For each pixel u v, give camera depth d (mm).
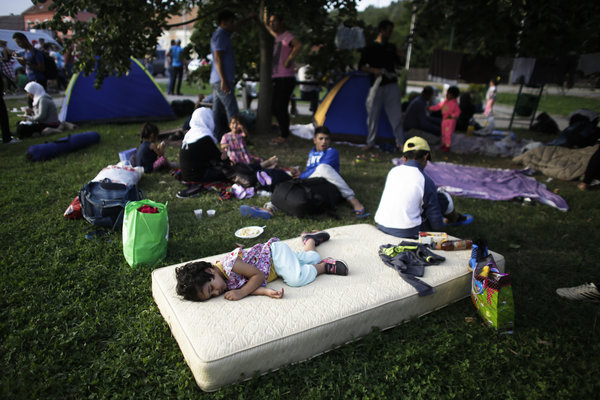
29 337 2469
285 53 7512
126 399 2109
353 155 7555
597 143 7008
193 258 3459
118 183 4156
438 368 2281
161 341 2506
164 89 17969
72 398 2107
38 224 4008
